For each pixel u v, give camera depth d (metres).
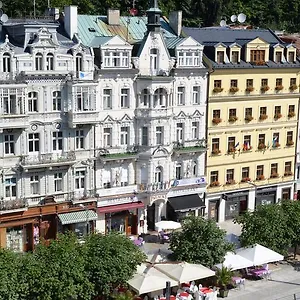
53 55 57.62
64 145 59.78
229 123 70.38
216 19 112.62
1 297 41.69
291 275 56.81
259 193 74.94
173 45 66.06
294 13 128.25
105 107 61.62
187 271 48.84
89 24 64.69
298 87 75.69
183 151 66.69
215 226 53.34
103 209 62.53
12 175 57.59
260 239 56.66
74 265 44.44
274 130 74.75
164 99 64.25
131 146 64.06
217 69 67.69
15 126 55.53
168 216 67.69
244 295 51.69
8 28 59.28
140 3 104.38
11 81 54.88
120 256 46.62
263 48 72.12
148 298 49.97
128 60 62.12
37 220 59.12
